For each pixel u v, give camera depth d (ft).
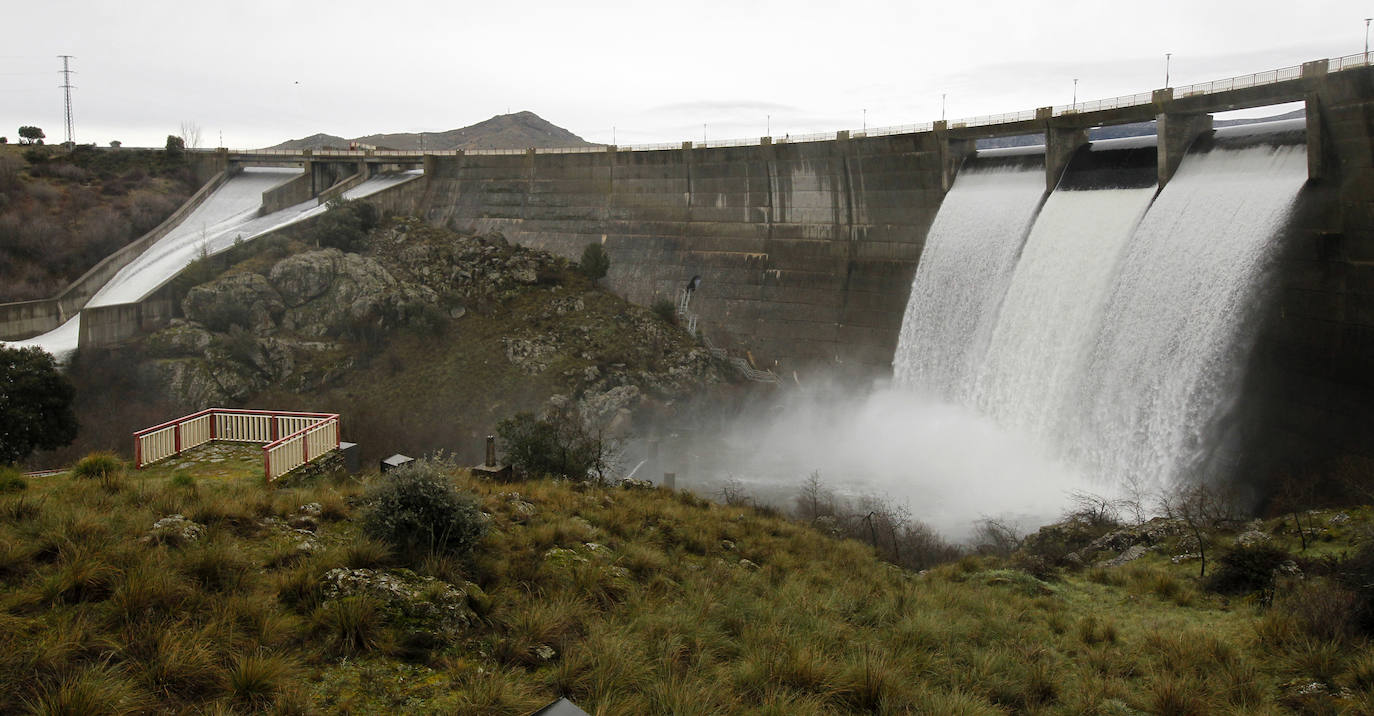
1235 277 160.66
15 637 41.57
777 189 294.46
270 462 83.35
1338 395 150.41
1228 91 173.47
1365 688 56.49
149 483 69.51
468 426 258.16
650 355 285.64
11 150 405.39
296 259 301.02
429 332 294.87
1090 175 208.54
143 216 372.79
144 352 271.28
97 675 39.17
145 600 45.98
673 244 321.11
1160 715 55.16
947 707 50.03
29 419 163.84
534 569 62.03
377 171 418.31
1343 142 150.10
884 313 266.77
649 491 118.01
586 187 347.77
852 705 51.06
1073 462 187.21
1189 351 166.50
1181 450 164.45
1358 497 125.08
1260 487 156.87
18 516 55.98
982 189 241.96
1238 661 62.85
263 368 278.87
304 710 40.52
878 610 69.51
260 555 57.11
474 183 378.73
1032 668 60.13
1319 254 154.61
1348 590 68.23
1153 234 181.16
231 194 409.69
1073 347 192.03
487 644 50.75
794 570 82.12
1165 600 82.12
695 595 64.13
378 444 236.22
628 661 49.16
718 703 46.98
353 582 51.88
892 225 265.95
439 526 60.70
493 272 315.37
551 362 278.87
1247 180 168.86
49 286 326.24
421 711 42.98
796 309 287.28
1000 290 223.10
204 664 41.98
